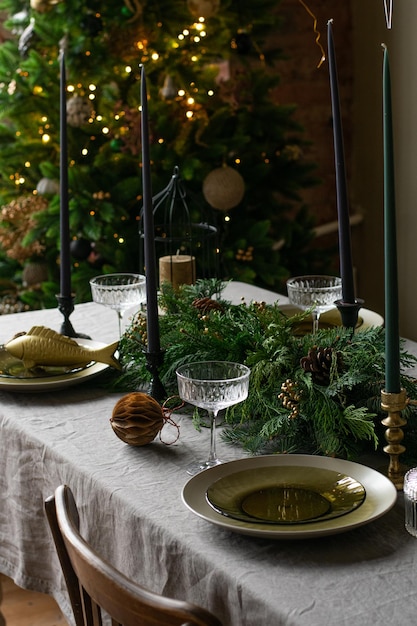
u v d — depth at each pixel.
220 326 1.53
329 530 1.05
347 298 1.52
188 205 3.30
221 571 1.04
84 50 3.20
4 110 3.29
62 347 1.68
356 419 1.27
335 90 1.48
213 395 1.24
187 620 0.85
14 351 1.67
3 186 3.43
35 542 1.52
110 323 2.09
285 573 1.03
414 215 3.69
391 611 0.95
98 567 0.95
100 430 1.49
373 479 1.20
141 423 1.39
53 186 3.19
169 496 1.24
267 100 3.40
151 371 1.54
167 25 3.21
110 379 1.71
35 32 3.23
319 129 4.00
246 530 1.07
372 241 4.02
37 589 1.54
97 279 1.88
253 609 0.99
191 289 1.81
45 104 3.25
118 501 1.24
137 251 3.28
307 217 3.63
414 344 1.85
